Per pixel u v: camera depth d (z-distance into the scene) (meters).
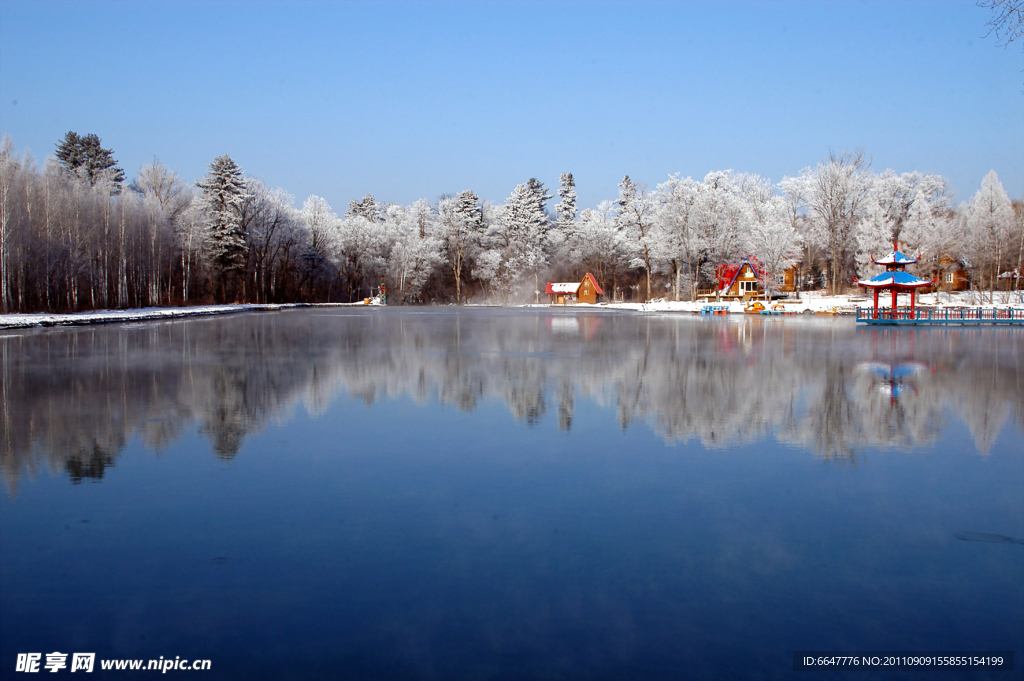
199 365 24.77
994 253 74.56
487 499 9.90
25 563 7.73
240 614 6.62
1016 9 11.36
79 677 5.64
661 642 6.15
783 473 11.21
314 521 9.01
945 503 9.79
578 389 19.44
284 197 106.06
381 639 6.19
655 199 106.31
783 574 7.50
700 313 69.56
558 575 7.45
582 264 118.50
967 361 26.11
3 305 53.91
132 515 9.23
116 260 71.12
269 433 13.97
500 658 5.89
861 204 81.62
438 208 131.25
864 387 19.75
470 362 25.86
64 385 19.86
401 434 13.88
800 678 5.62
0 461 11.84
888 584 7.28
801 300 78.44
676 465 11.69
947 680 5.61
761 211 89.50
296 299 109.00
